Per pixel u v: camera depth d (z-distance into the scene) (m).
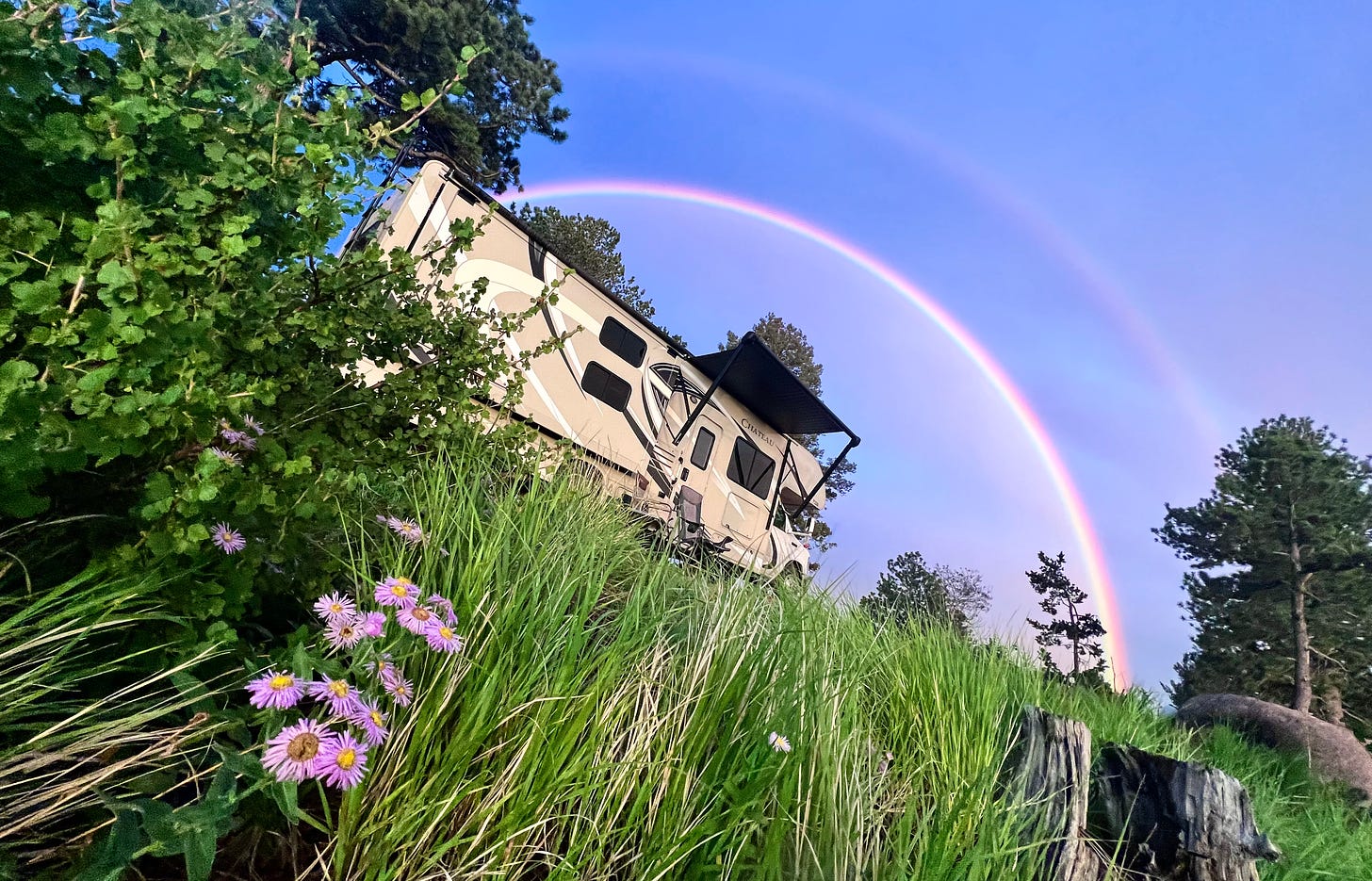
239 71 1.84
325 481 1.84
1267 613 32.19
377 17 17.80
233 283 1.93
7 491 1.15
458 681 1.70
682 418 11.48
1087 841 2.79
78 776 1.20
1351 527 32.06
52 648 1.27
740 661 2.37
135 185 1.66
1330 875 3.97
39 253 1.39
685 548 4.14
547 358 8.91
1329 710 30.55
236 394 1.51
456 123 19.38
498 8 21.20
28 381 1.12
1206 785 2.92
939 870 1.96
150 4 1.64
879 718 3.13
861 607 4.15
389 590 1.50
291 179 1.96
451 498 2.67
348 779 1.12
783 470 14.19
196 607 1.38
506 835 1.53
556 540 2.88
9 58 1.36
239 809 1.31
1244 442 36.97
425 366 3.01
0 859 1.03
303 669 1.32
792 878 1.86
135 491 1.43
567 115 23.00
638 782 1.92
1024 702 3.71
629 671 2.21
